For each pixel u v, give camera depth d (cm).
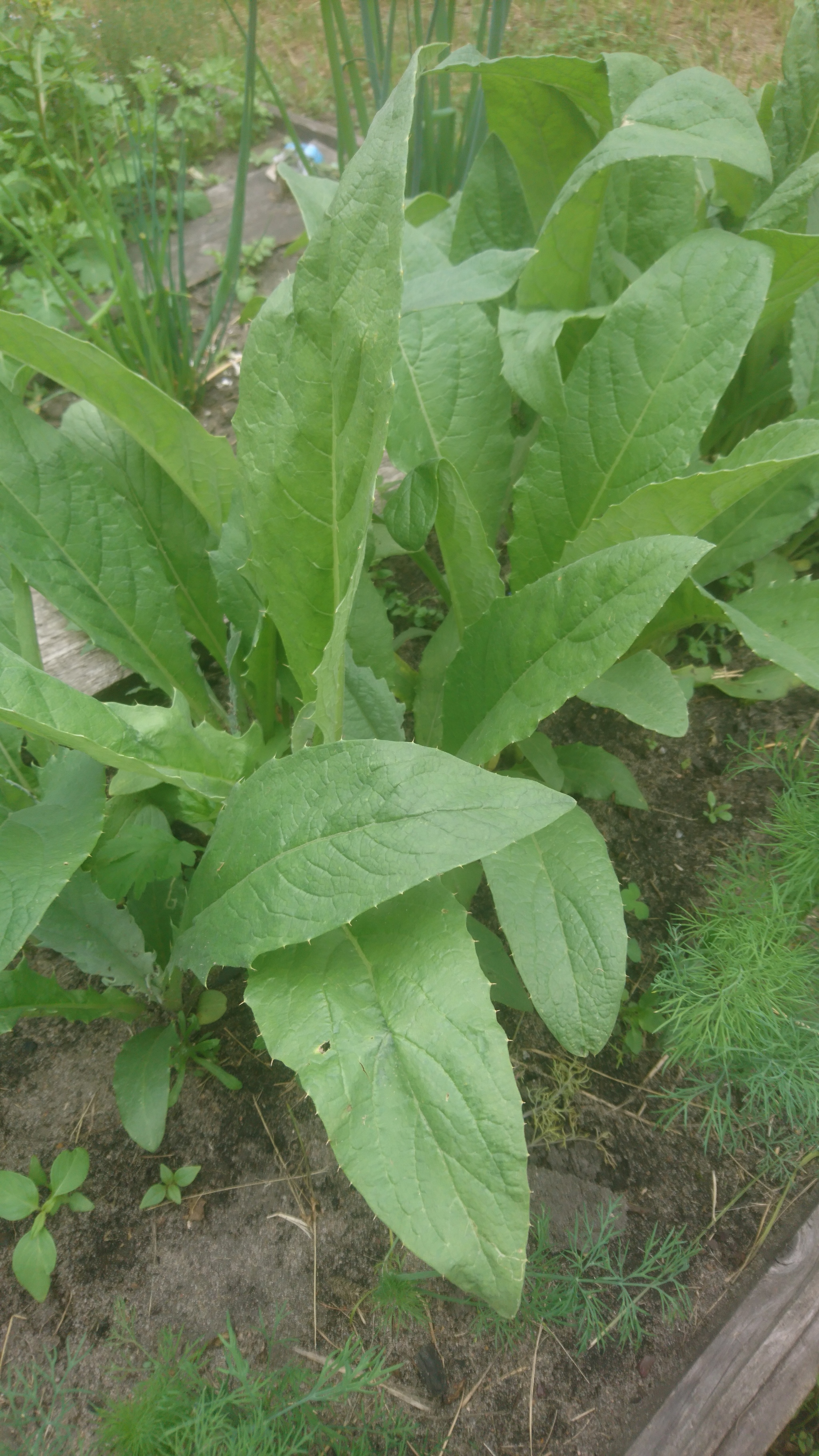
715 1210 53
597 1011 46
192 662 62
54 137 128
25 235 118
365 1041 38
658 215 67
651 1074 58
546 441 58
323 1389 47
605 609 42
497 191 71
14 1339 49
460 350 63
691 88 53
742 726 74
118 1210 53
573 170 66
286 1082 57
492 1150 35
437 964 39
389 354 37
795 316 65
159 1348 48
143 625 59
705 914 63
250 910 39
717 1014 56
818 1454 49
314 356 43
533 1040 60
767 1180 54
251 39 79
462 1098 35
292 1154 55
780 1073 54
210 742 52
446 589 73
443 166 97
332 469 45
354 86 85
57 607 56
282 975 41
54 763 49
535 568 62
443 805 35
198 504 62
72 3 149
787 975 56
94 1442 46
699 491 48
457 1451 47
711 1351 48
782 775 67
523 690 45
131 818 53
